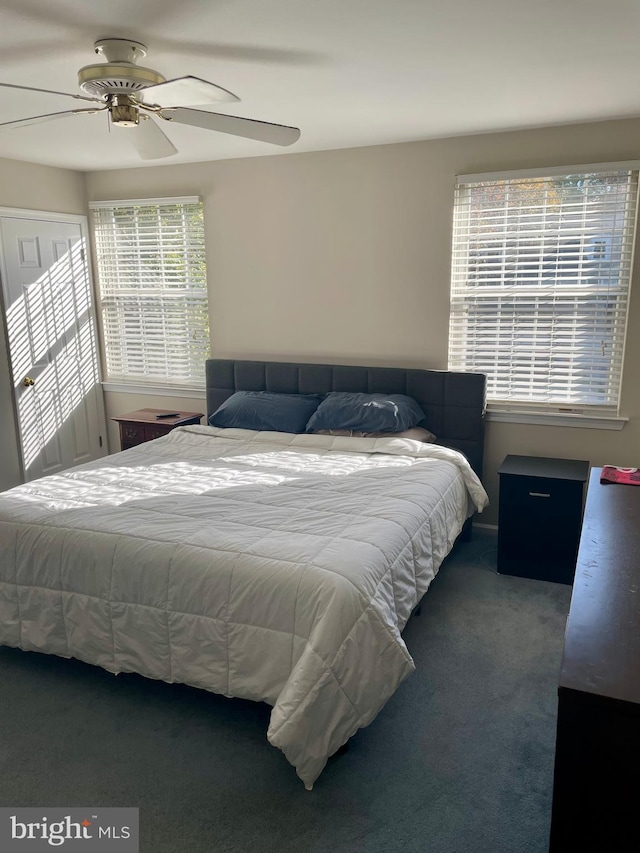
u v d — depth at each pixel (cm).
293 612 197
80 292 481
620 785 116
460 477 330
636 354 348
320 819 180
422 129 348
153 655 221
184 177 444
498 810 183
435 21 205
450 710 228
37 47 224
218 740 214
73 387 483
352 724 191
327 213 406
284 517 248
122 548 225
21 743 213
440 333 392
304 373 420
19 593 242
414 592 238
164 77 243
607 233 348
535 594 318
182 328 473
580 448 370
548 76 260
